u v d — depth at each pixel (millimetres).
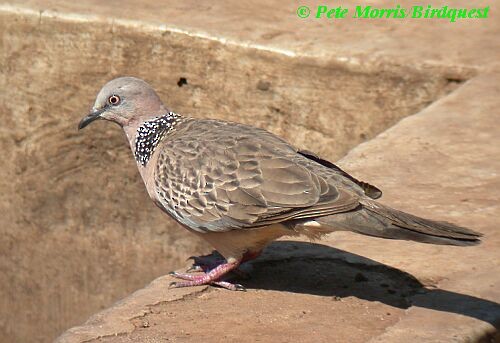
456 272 9023
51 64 15203
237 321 8352
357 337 8102
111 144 15211
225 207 8523
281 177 8383
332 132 14055
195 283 8938
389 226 7973
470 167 10945
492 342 8219
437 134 11734
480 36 14375
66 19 14914
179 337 8078
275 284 8992
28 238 16047
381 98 13734
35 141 15633
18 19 15164
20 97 15531
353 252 9414
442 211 9992
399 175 10766
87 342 7977
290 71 13992
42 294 16141
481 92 12883
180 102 14727
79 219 15695
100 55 14898
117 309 8516
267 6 15430
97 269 15773
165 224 15203
